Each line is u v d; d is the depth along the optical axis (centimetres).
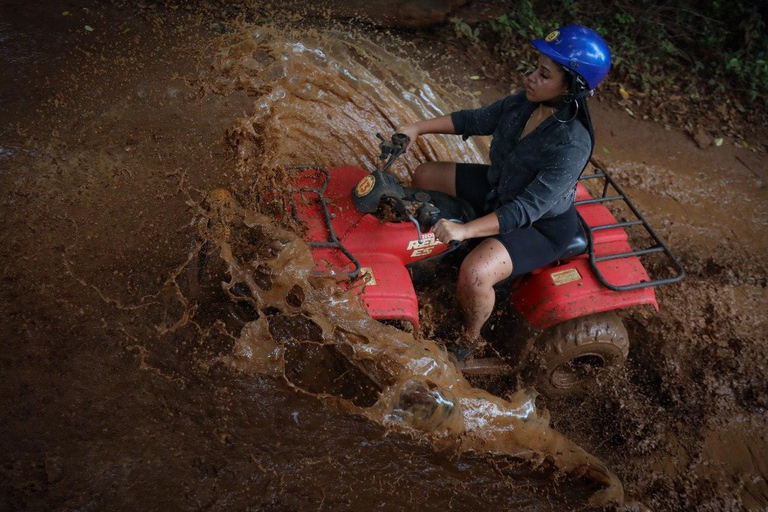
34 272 398
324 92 464
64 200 447
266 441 334
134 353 362
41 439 318
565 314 372
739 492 385
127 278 402
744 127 711
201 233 350
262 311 356
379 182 346
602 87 731
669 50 778
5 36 586
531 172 345
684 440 412
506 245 361
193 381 353
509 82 676
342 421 346
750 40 784
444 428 345
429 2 714
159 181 471
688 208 596
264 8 672
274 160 390
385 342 333
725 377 449
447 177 404
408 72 644
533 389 375
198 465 319
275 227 339
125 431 328
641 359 462
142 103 538
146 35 615
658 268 527
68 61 571
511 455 362
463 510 330
